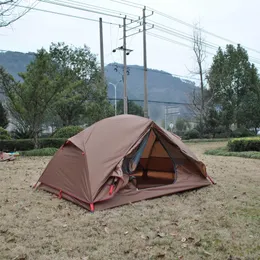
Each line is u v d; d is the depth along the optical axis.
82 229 3.59
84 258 2.86
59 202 4.73
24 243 3.20
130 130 5.15
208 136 24.47
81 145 5.01
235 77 27.23
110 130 5.20
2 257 2.88
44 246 3.13
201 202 4.75
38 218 3.99
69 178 4.95
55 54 18.56
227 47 27.94
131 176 4.99
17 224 3.76
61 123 19.80
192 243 3.19
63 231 3.53
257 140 12.43
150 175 6.66
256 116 26.59
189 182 5.52
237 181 6.41
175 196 5.08
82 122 19.20
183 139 23.36
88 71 18.98
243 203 4.70
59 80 12.16
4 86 11.84
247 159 10.43
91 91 18.27
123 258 2.87
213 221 3.84
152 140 6.11
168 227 3.64
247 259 2.85
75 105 17.84
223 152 12.52
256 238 3.31
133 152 5.03
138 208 4.39
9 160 10.06
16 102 11.91
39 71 11.51
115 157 4.70
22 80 13.27
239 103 27.03
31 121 12.48
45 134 21.05
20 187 5.88
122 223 3.78
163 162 6.57
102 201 4.36
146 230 3.55
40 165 8.88
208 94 25.42
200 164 5.65
